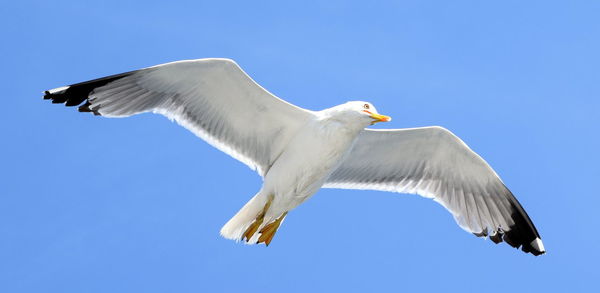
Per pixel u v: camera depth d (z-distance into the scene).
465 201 15.61
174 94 14.16
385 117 13.47
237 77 13.71
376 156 15.38
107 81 14.13
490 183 15.43
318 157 13.82
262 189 14.21
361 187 15.65
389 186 15.69
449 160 15.30
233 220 14.20
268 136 14.42
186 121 14.32
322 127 13.75
